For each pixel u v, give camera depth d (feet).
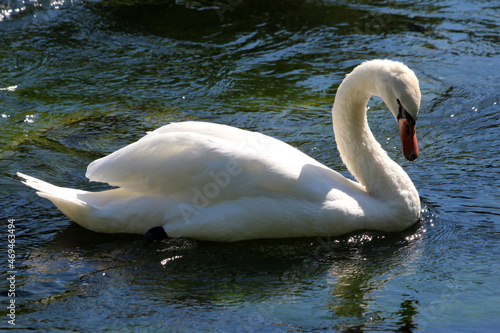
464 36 65.26
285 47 63.67
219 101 53.26
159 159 32.32
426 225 35.24
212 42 64.75
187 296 28.71
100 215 32.96
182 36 66.03
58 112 50.90
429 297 28.86
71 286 29.30
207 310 27.68
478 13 70.90
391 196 34.60
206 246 32.68
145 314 27.30
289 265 31.40
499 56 60.70
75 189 35.68
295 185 32.53
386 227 34.40
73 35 65.21
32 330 26.00
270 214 32.37
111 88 55.36
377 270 31.12
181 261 31.50
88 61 60.13
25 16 68.85
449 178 40.55
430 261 31.86
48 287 29.17
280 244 33.06
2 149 44.45
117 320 26.81
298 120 49.85
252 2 74.28
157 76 57.77
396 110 32.91
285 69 59.21
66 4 72.08
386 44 63.93
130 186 32.83
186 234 32.68
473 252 32.60
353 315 27.45
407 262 31.81
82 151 44.45
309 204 32.68
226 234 32.60
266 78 57.47
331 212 32.83
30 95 53.67
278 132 47.88
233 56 61.87
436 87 55.26
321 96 54.03
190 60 60.95
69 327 26.27
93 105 52.37
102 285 29.40
